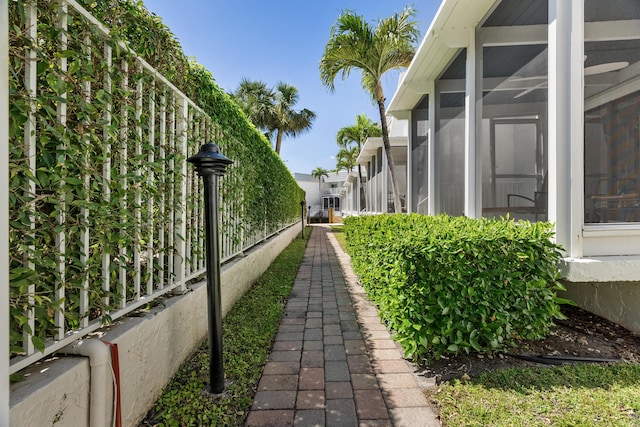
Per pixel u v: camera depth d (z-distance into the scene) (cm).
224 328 286
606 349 239
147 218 197
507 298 224
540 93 277
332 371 216
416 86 517
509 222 256
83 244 144
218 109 331
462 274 214
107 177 157
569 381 195
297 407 177
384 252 251
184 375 212
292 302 377
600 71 233
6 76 85
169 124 233
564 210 238
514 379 198
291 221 1034
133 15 185
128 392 159
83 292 147
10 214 111
